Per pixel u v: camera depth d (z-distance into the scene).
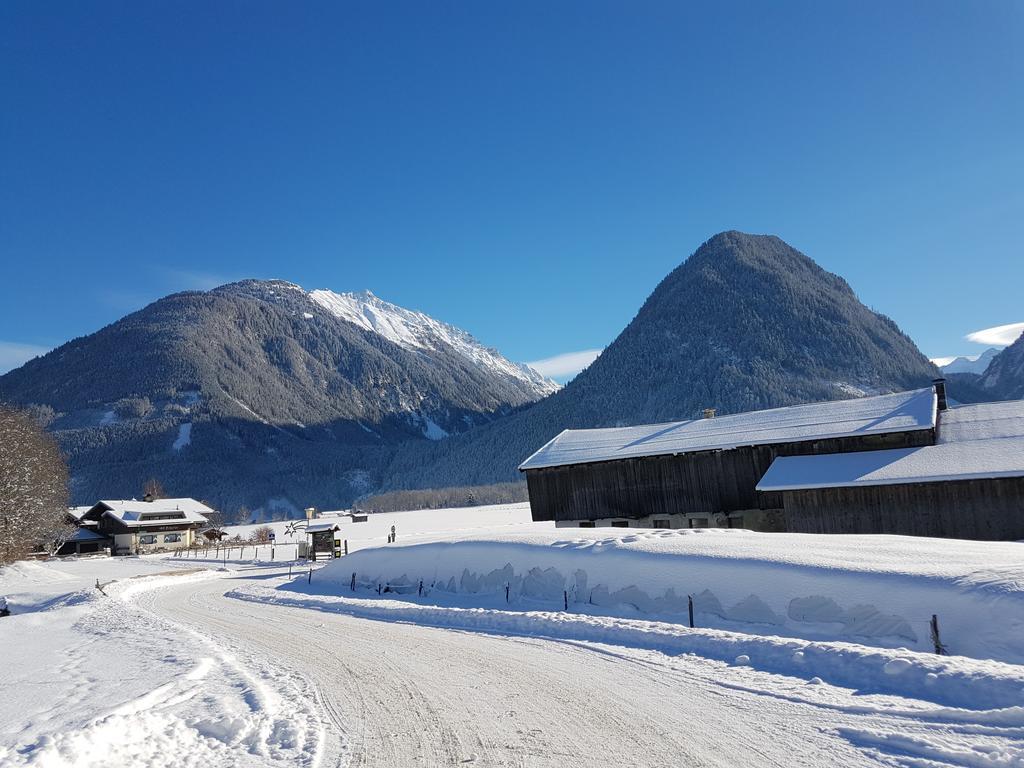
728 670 12.27
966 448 29.06
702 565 18.88
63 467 72.12
